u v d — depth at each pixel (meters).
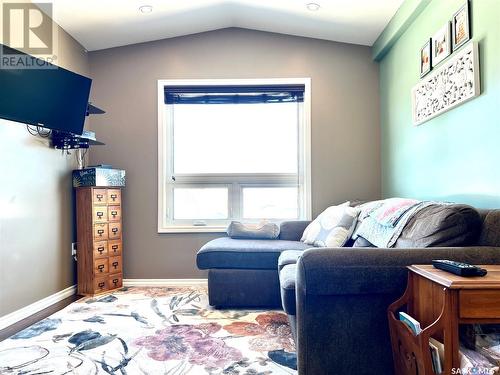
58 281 2.93
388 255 1.39
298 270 1.43
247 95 3.60
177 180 3.66
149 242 3.49
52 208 2.88
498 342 1.19
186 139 3.69
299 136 3.65
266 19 3.28
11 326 2.31
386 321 1.39
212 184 3.67
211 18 3.28
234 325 2.30
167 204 3.64
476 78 1.82
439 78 2.21
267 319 2.42
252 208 3.69
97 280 3.11
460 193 2.02
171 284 3.46
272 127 3.68
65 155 3.09
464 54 1.91
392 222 1.90
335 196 3.51
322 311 1.40
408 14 2.59
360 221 2.48
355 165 3.51
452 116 2.10
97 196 3.13
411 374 1.21
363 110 3.52
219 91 3.59
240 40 3.56
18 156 2.48
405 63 2.83
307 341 1.40
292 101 3.59
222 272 2.67
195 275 3.48
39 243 2.69
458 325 1.13
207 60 3.56
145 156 3.52
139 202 3.51
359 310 1.40
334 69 3.54
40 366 1.72
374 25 3.12
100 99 3.54
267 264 2.66
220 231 3.49
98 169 3.11
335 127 3.53
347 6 2.86
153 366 1.72
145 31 3.34
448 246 1.50
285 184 3.66
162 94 3.56
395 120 3.06
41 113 2.44
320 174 3.52
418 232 1.63
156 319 2.41
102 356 1.83
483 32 1.79
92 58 3.55
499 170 1.68
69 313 2.54
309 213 3.50
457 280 1.09
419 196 2.58
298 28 3.37
